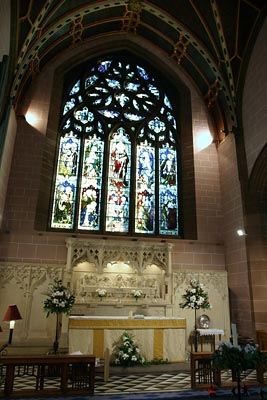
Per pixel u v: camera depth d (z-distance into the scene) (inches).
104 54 684.7
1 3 427.2
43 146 573.6
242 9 519.5
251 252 499.8
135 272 532.1
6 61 484.4
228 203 574.9
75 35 622.5
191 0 544.4
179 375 366.6
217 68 589.9
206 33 577.0
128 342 387.5
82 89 665.0
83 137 627.2
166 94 698.2
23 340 460.8
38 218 541.0
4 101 508.1
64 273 500.4
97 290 494.6
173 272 533.0
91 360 294.4
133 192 605.0
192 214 592.1
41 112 593.3
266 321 472.7
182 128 655.8
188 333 500.4
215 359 264.4
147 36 664.4
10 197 536.4
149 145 649.0
